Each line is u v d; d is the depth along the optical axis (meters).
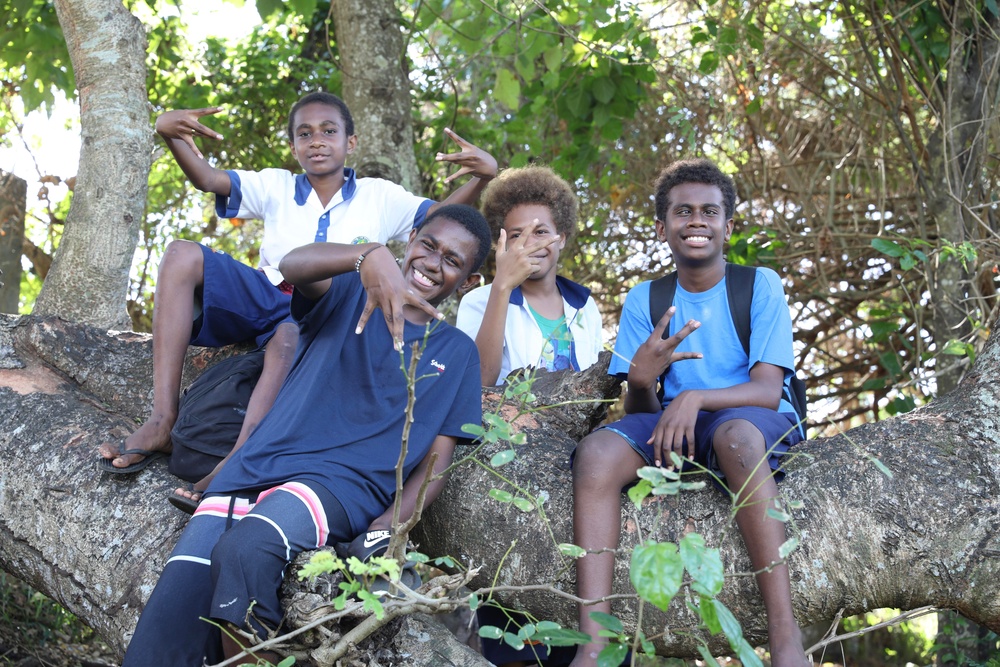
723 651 2.67
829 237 5.38
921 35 4.85
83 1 4.01
